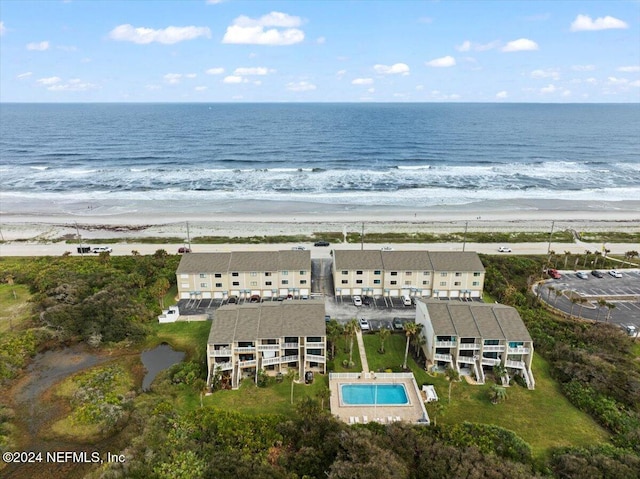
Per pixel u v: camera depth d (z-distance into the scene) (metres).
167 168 177.50
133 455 41.25
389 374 54.47
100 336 62.22
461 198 139.00
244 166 181.75
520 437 45.47
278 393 51.94
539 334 62.50
